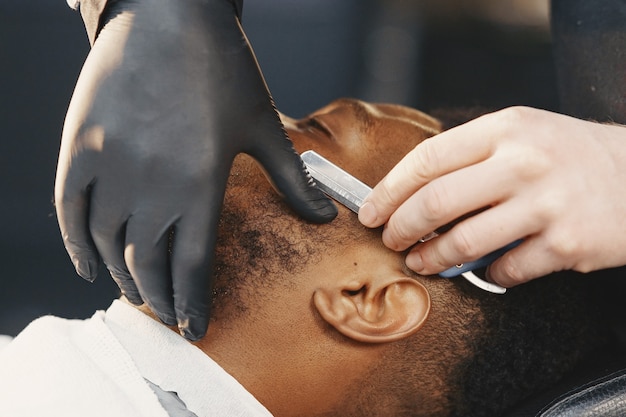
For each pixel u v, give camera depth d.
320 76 2.64
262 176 0.91
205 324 0.83
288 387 0.86
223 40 0.83
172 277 0.83
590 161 0.84
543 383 0.91
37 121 2.44
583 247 0.84
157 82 0.80
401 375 0.89
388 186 0.85
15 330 1.99
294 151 0.87
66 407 0.77
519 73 2.55
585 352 0.93
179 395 0.81
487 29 2.74
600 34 1.17
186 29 0.81
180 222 0.81
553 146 0.83
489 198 0.83
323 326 0.86
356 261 0.88
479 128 0.84
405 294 0.88
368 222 0.87
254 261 0.87
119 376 0.81
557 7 1.24
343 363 0.87
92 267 0.88
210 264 0.83
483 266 0.91
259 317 0.86
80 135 0.80
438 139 0.85
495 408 0.91
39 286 2.13
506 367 0.91
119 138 0.80
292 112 2.52
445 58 2.69
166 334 0.85
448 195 0.82
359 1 2.90
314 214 0.87
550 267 0.86
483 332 0.90
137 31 0.81
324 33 2.81
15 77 2.52
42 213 2.29
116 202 0.81
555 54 1.27
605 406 0.84
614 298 0.97
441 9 2.82
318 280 0.87
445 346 0.89
